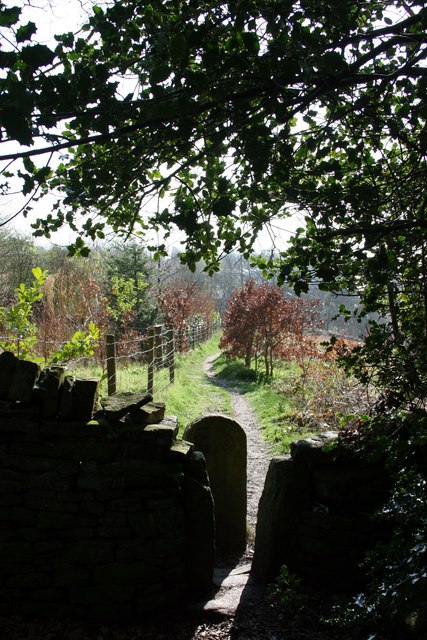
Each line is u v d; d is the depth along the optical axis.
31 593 3.15
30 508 3.19
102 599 3.16
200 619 3.26
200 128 2.28
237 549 4.61
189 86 2.02
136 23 2.24
